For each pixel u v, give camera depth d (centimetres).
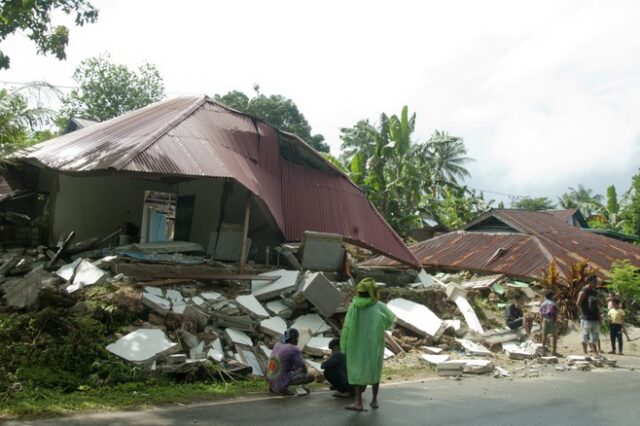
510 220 2333
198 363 814
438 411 662
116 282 990
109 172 1142
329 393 769
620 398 773
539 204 6412
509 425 603
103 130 1477
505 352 1217
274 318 1052
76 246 1330
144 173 1129
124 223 1570
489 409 678
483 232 2416
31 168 1647
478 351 1171
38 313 834
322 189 1692
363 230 1691
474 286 1703
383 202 3069
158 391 720
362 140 4059
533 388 839
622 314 1344
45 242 1562
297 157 1758
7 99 1109
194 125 1380
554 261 1728
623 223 4100
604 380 938
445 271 2144
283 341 772
